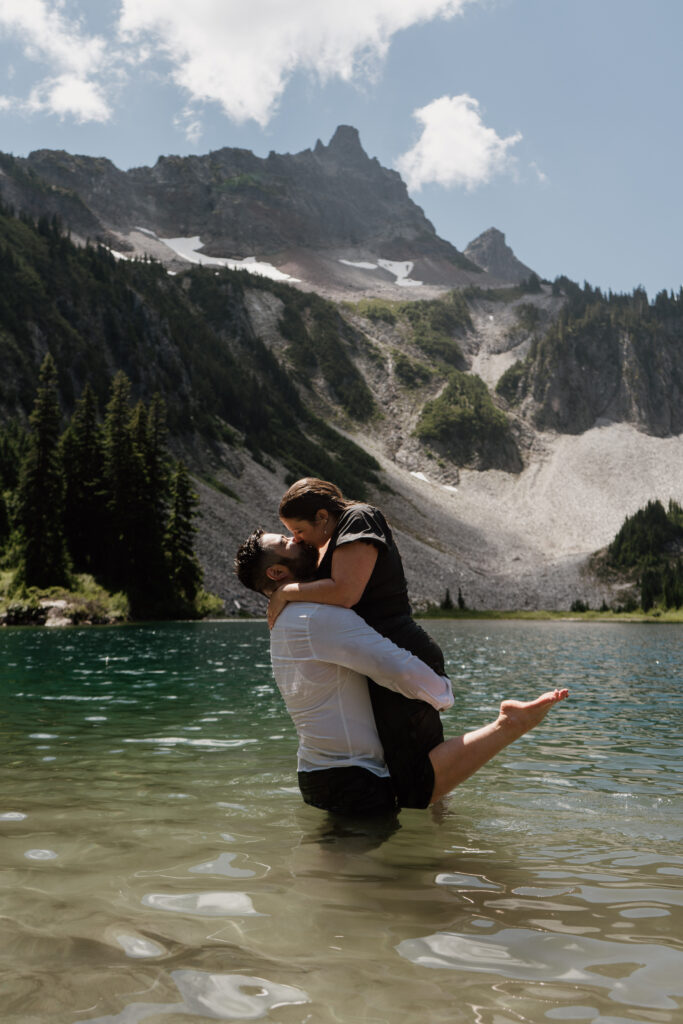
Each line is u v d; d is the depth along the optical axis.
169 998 1.89
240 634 33.78
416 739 4.14
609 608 122.56
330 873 3.04
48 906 2.59
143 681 12.03
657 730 7.79
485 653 24.05
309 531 4.42
